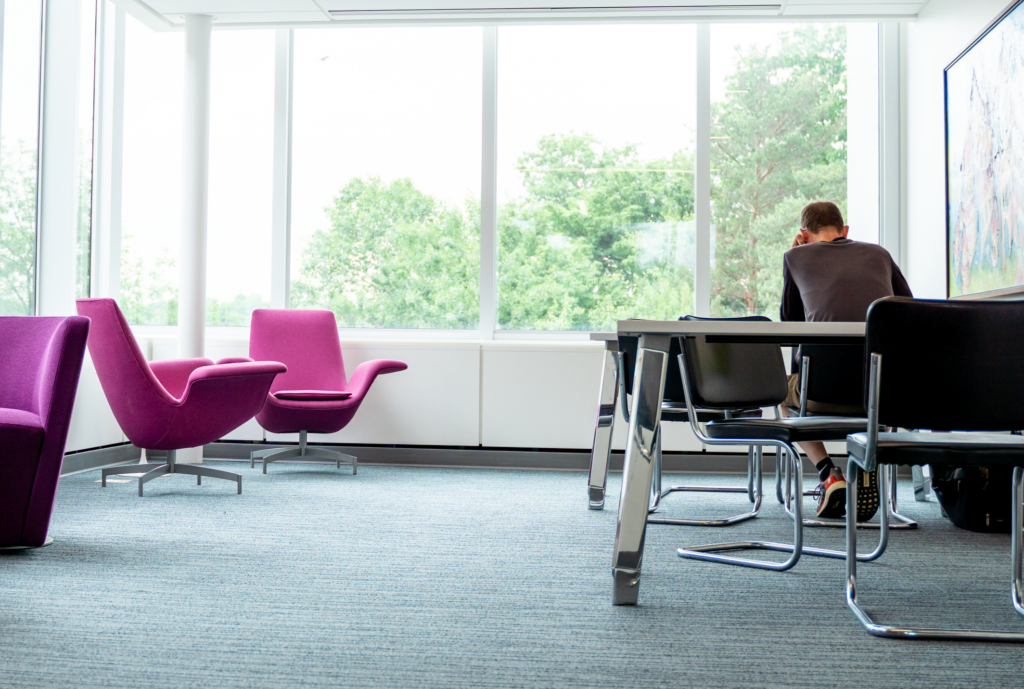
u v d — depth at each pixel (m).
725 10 4.61
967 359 1.71
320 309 5.37
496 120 5.29
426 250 5.33
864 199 5.11
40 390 2.65
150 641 1.80
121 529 2.99
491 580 2.34
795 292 3.41
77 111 4.65
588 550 2.73
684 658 1.72
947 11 4.29
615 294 5.25
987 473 3.06
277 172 5.33
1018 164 3.41
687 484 4.33
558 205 5.27
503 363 4.95
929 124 4.57
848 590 2.07
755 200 5.14
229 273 5.38
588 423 4.89
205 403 3.68
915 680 1.61
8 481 2.54
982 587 2.31
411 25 4.87
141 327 5.39
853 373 3.07
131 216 5.34
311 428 4.61
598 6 4.55
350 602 2.11
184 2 4.50
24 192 4.44
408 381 4.99
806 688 1.56
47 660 1.68
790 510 3.37
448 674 1.62
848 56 5.12
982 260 3.81
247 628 1.90
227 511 3.37
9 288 4.33
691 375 2.57
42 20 4.55
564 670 1.65
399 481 4.31
